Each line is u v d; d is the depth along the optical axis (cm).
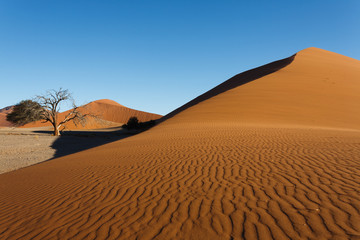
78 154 1347
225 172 627
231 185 523
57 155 1958
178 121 2697
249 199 441
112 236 358
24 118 4006
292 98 3084
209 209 413
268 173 591
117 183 612
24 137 3294
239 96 3297
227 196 462
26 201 560
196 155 877
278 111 2738
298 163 666
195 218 387
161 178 621
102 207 467
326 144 942
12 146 2375
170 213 412
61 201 527
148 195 507
